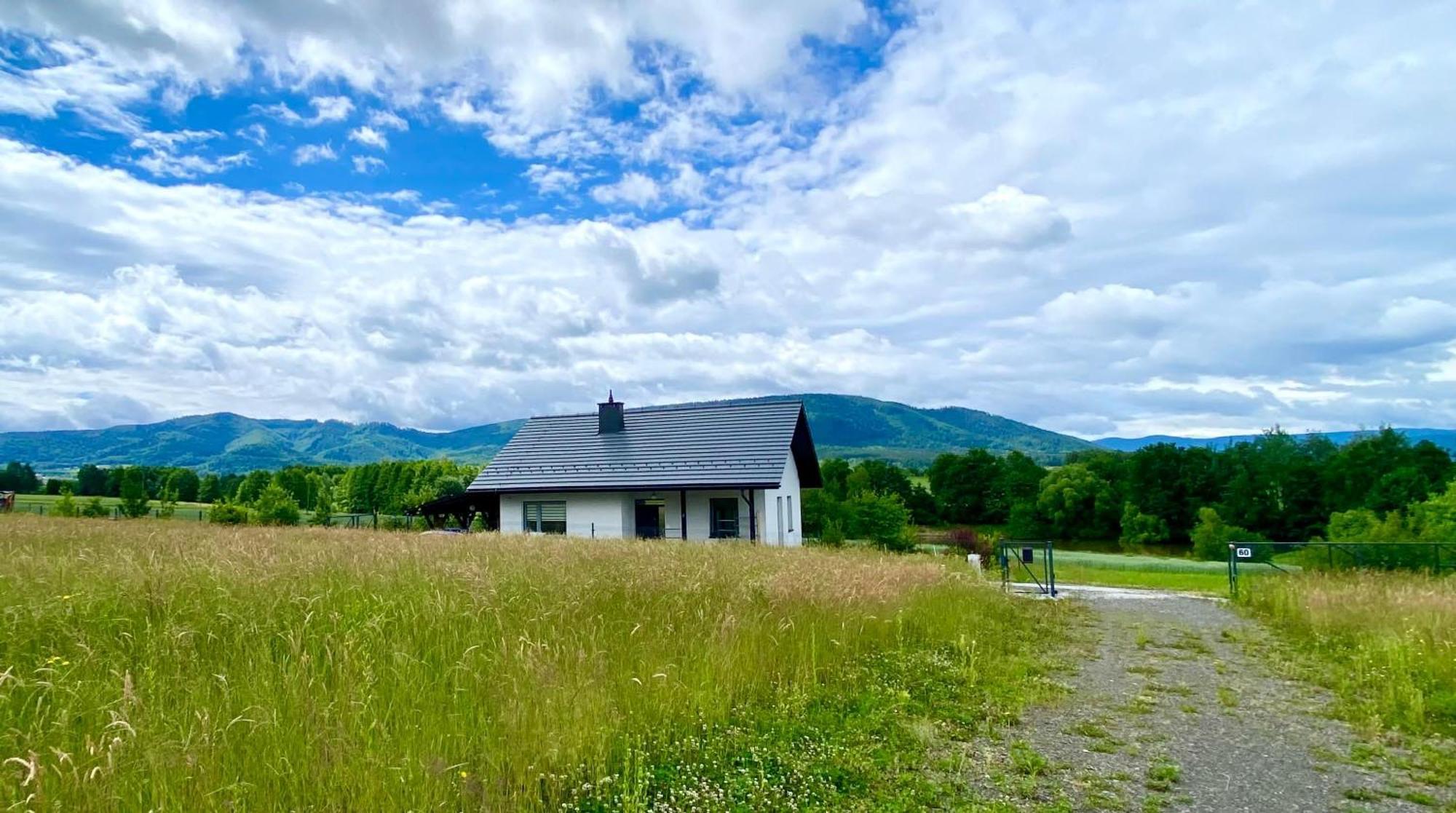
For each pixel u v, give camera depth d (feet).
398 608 24.22
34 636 19.20
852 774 18.03
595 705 17.88
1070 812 16.81
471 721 16.78
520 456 102.58
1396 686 26.86
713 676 21.70
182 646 18.93
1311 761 20.49
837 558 51.16
